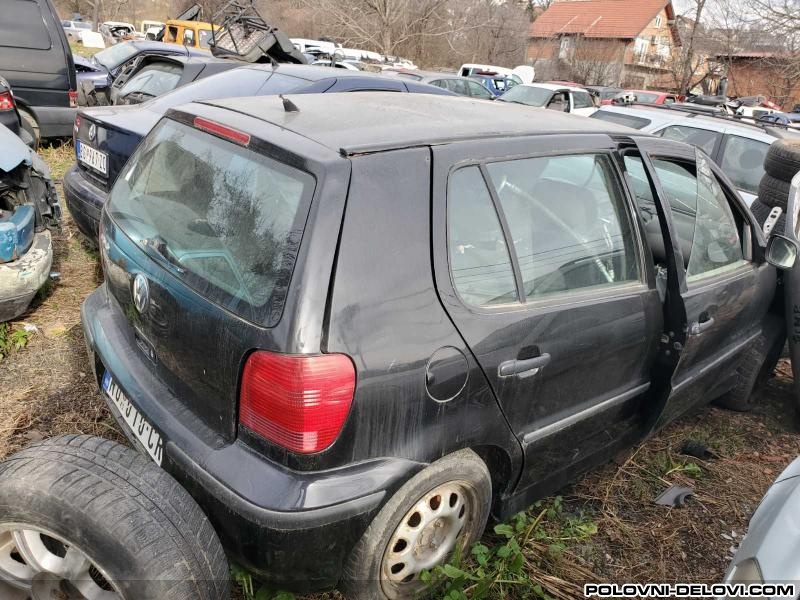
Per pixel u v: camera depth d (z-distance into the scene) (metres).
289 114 2.41
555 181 2.60
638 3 40.00
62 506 1.78
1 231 3.52
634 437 3.14
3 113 6.05
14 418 3.15
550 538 2.86
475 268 2.26
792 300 3.85
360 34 25.78
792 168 4.65
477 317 2.21
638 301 2.83
